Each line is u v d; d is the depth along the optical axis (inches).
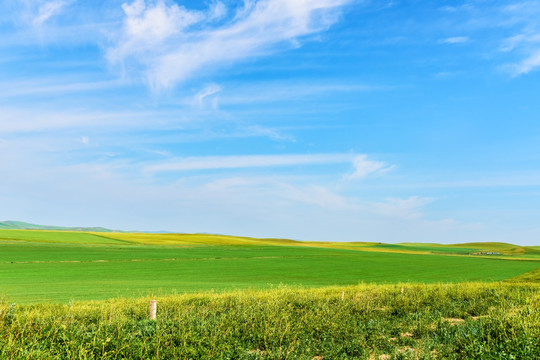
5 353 361.4
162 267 1984.5
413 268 2432.3
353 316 647.1
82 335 444.1
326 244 6471.5
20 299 893.8
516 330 479.2
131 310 650.2
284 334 504.7
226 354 422.3
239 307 658.2
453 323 621.6
